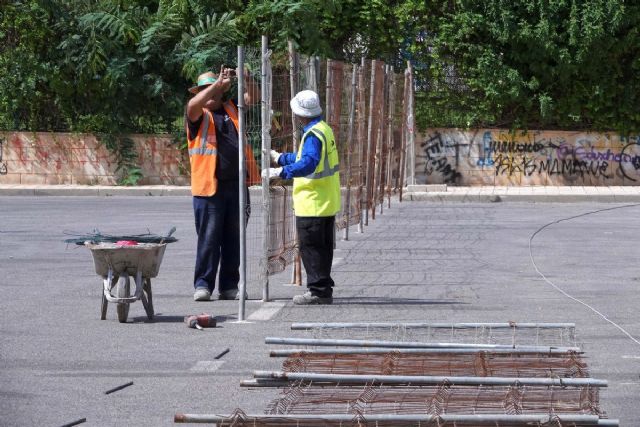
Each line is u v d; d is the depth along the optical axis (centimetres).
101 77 4259
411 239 2592
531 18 4147
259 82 1770
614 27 4050
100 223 2933
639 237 2675
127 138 4294
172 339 1345
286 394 952
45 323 1464
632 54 4162
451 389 963
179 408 1009
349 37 4306
